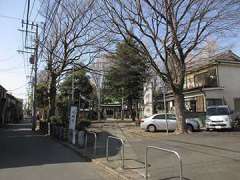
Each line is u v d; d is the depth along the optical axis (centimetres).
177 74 2308
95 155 1512
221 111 2664
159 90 4375
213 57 3228
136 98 4756
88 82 5881
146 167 938
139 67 4119
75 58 3197
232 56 3512
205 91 3341
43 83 5406
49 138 2809
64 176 1076
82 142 1883
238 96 3438
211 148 1480
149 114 2828
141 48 2356
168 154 1409
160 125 2744
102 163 1276
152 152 1509
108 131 2922
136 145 1819
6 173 1127
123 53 3216
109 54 3456
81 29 3077
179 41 2172
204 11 2072
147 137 2280
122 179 1007
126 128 3266
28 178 1039
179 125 2350
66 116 3078
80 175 1098
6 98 6144
